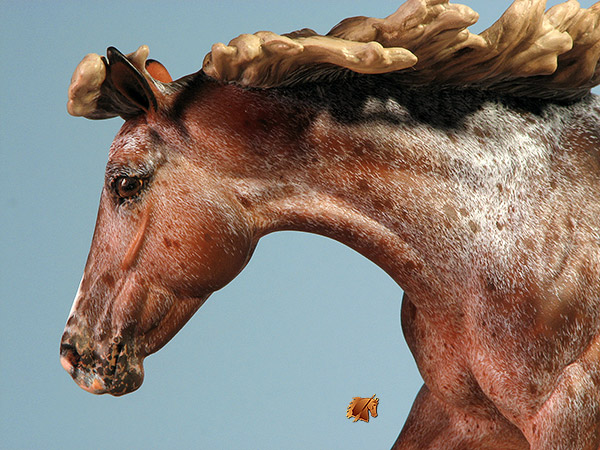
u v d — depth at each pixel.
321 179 0.81
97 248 0.82
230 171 0.81
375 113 0.81
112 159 0.81
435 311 0.82
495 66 0.81
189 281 0.82
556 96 0.82
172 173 0.81
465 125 0.82
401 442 0.85
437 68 0.81
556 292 0.80
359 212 0.81
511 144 0.82
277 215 0.82
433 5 0.80
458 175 0.81
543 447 0.81
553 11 0.81
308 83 0.81
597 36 0.81
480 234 0.81
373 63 0.79
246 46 0.80
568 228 0.81
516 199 0.81
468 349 0.82
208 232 0.81
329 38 0.80
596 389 0.80
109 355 0.82
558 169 0.82
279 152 0.81
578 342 0.80
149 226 0.81
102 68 0.80
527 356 0.81
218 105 0.81
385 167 0.81
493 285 0.81
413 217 0.81
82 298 0.82
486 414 0.83
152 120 0.81
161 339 0.82
